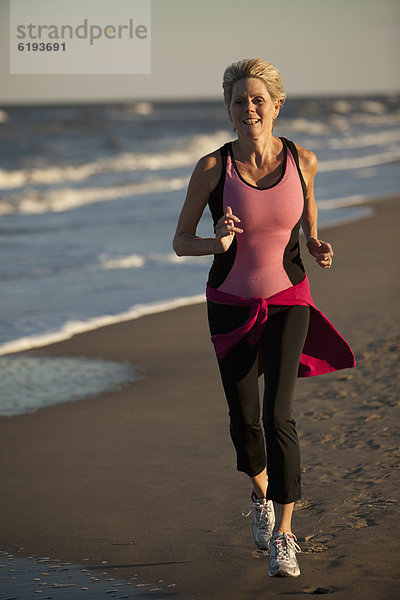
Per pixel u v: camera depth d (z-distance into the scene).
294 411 10.23
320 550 6.55
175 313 17.11
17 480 8.69
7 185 51.25
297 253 6.70
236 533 7.11
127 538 7.13
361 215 32.09
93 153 74.94
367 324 14.80
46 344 14.82
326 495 7.60
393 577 6.02
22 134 103.38
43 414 10.96
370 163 59.41
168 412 10.80
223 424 10.21
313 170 6.61
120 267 22.27
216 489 8.16
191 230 6.56
